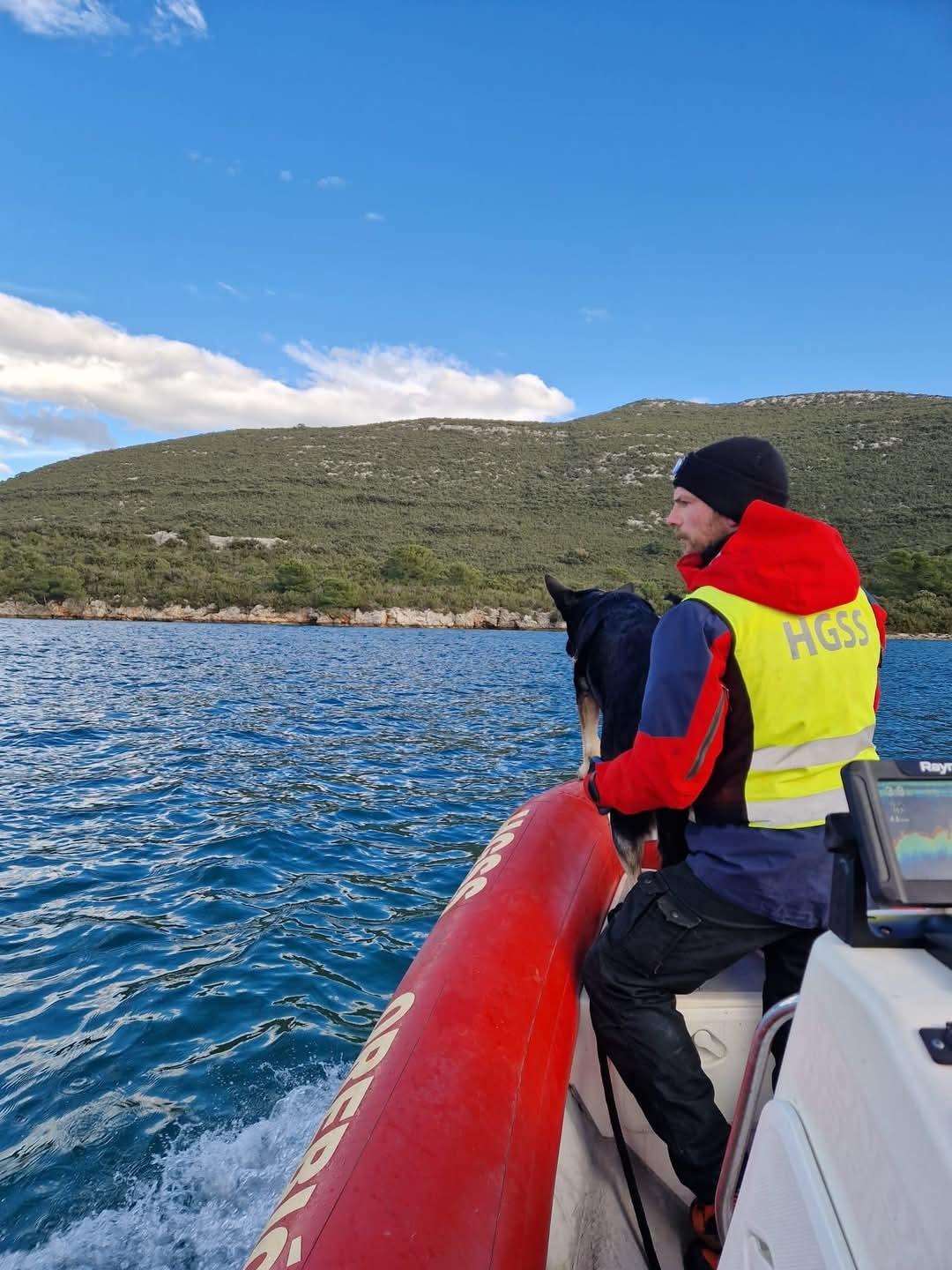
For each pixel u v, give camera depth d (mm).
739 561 1815
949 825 1175
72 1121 4129
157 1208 3537
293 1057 4738
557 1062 1880
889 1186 882
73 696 19531
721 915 1875
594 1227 2125
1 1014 5145
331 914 6879
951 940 1075
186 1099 4324
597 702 3016
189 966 5855
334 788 11180
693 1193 2104
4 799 9977
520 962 2025
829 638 1813
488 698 22266
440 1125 1552
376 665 32219
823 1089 1052
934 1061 894
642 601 2932
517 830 2664
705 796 1894
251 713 17641
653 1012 1984
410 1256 1320
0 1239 3367
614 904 2695
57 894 7090
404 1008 1887
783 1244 1069
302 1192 1454
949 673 32969
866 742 1860
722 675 1793
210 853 8266
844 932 1134
